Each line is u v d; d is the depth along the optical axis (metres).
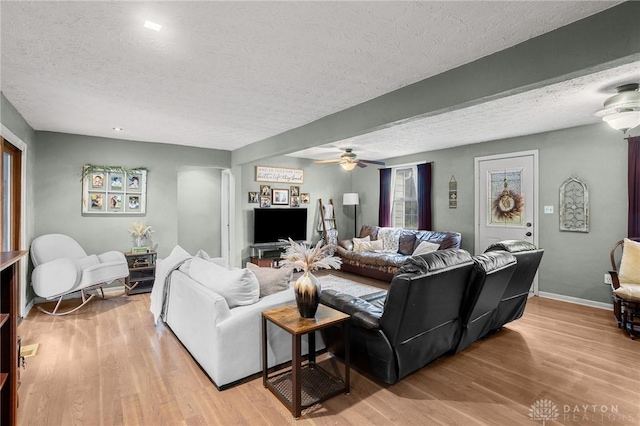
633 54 1.68
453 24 1.89
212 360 2.42
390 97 3.00
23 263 3.86
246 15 1.77
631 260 3.60
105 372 2.60
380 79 2.71
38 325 3.60
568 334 3.38
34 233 4.41
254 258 6.43
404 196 6.96
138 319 3.80
